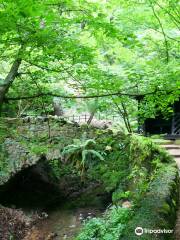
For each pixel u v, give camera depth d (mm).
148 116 8492
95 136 9367
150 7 8875
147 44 9320
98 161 9258
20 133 9703
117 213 6469
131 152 8750
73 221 9320
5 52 5891
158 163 7688
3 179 9797
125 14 8859
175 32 9664
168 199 6078
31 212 10195
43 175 11547
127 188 8281
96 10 5441
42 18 4484
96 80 6320
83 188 11047
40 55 5648
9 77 6039
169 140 14047
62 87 8477
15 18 4113
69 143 9453
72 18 5250
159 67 6113
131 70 5953
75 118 15352
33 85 7285
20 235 9133
